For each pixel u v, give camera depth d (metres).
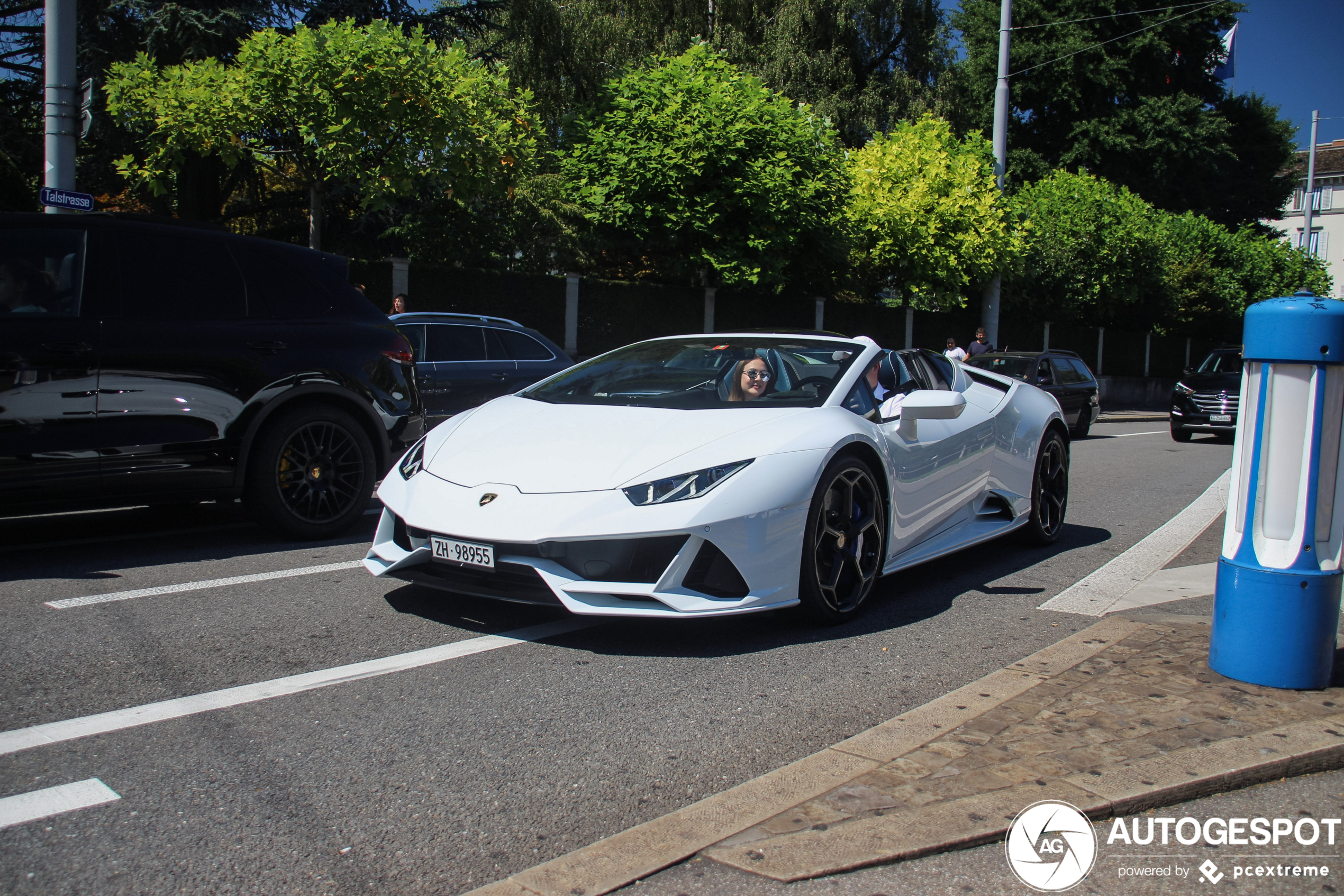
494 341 9.62
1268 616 3.14
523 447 3.95
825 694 3.28
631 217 17.53
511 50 22.39
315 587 4.53
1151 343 33.59
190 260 5.17
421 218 17.66
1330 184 61.50
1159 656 3.50
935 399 4.33
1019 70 37.00
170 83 12.49
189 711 3.01
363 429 5.69
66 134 8.59
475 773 2.62
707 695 3.25
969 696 3.11
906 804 2.34
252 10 16.53
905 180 22.12
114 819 2.32
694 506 3.52
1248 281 36.84
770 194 17.11
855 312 22.06
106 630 3.79
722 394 4.40
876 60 28.77
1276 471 3.14
